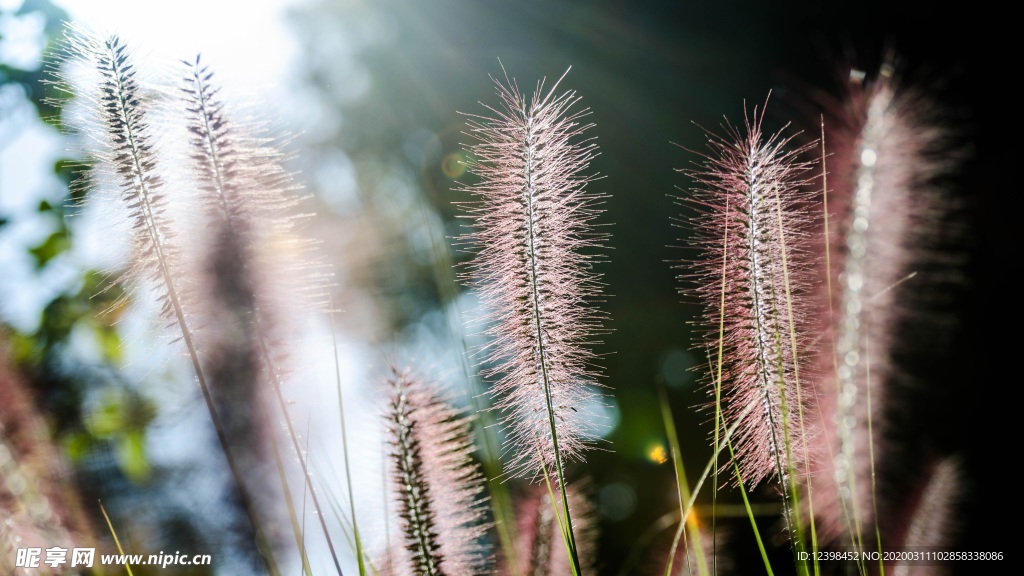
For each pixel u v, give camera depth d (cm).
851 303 63
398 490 56
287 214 57
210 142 55
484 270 56
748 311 56
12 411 63
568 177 56
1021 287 119
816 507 63
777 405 56
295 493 56
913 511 67
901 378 67
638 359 146
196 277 55
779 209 55
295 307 56
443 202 147
